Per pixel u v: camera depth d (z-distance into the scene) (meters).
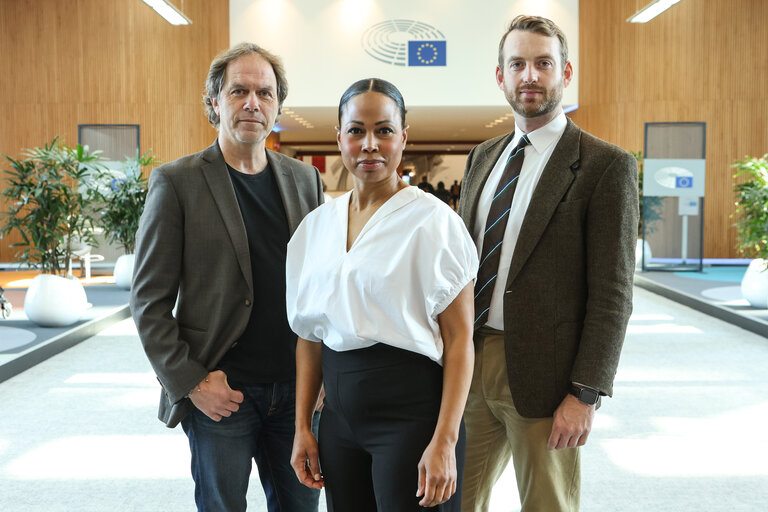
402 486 1.60
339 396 1.68
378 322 1.59
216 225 1.98
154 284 1.92
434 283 1.56
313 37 13.98
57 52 14.27
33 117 14.30
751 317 7.20
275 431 2.12
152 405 4.75
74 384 5.28
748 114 13.97
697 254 12.50
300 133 19.36
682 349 6.37
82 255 10.80
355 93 1.61
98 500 3.22
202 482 2.00
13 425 4.32
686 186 12.02
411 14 13.93
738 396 4.90
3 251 14.20
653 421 4.38
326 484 1.75
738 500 3.21
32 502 3.20
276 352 2.05
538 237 2.01
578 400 1.93
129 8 14.23
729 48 13.91
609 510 3.12
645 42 13.97
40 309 6.90
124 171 10.08
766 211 7.49
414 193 1.62
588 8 14.12
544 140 2.11
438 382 1.64
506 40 2.11
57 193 7.52
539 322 2.01
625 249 1.95
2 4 14.16
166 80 14.30
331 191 23.91
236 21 14.06
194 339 1.97
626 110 14.08
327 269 1.65
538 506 2.08
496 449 2.27
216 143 2.11
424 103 14.01
